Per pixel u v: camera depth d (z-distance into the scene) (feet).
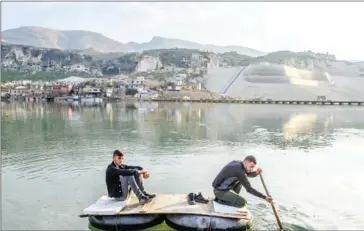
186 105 338.13
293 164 60.95
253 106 323.57
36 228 33.42
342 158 66.44
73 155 68.49
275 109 265.95
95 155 68.59
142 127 121.29
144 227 33.47
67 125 127.54
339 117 177.06
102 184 47.93
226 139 91.81
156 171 55.21
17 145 81.00
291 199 41.68
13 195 43.09
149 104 358.84
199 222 32.91
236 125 130.93
